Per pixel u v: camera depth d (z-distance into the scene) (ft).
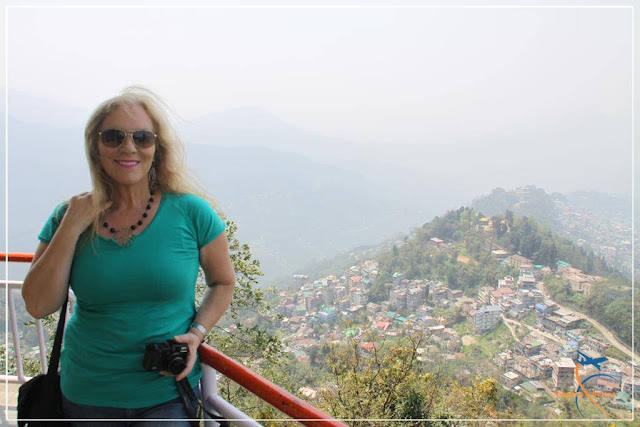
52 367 4.16
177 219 4.13
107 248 3.90
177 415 3.97
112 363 3.90
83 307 4.03
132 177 3.92
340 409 20.10
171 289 4.00
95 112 3.98
